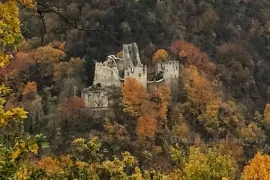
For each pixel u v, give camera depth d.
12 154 26.41
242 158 184.88
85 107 195.12
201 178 51.50
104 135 180.88
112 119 192.12
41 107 185.88
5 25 24.27
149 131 187.25
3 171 26.44
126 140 180.75
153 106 198.75
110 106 198.12
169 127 199.88
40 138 27.28
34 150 26.77
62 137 177.62
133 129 190.38
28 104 182.25
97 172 50.50
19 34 24.59
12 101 176.75
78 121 187.88
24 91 189.50
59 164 50.78
